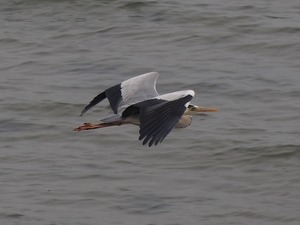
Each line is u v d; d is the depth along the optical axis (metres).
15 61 21.83
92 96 19.78
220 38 22.36
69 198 15.48
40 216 14.94
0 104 19.53
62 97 19.77
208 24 23.06
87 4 24.52
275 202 15.23
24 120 18.81
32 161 17.00
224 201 15.29
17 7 24.81
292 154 16.86
